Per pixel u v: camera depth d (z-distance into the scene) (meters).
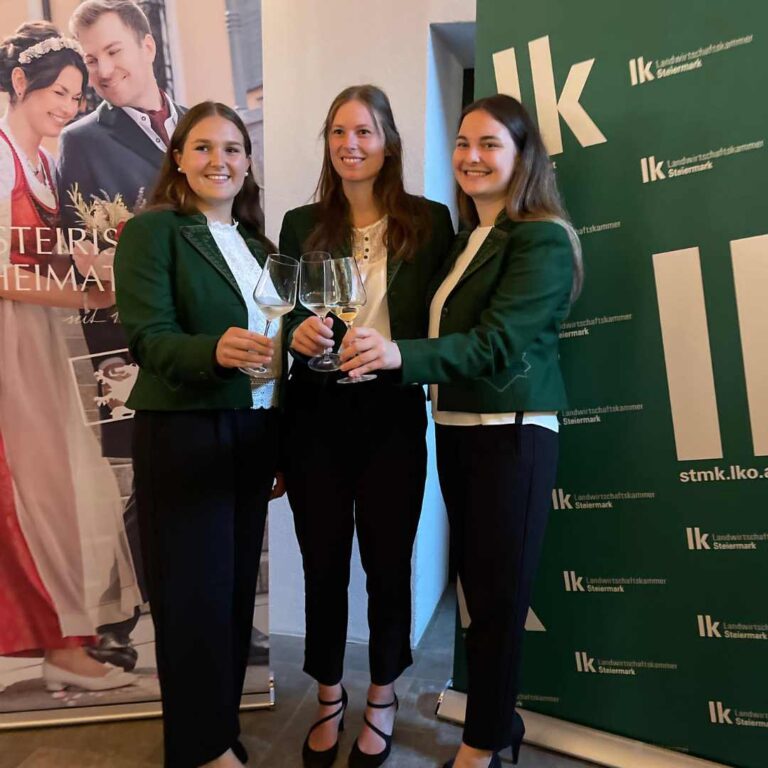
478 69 1.87
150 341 1.38
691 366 1.61
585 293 1.75
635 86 1.62
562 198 1.74
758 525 1.56
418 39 2.19
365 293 1.55
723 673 1.63
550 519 1.85
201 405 1.46
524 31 1.78
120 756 1.81
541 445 1.53
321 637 1.74
